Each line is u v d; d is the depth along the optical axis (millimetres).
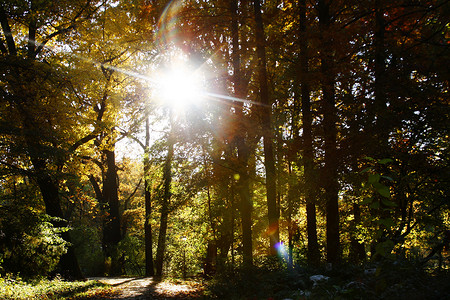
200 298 9422
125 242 28859
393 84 9547
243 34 15023
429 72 9453
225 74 15258
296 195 12641
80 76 14844
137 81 21281
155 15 14766
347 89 11367
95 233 32000
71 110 14125
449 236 5961
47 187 16781
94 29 17531
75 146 18406
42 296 11000
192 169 15742
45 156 12172
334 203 12398
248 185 14734
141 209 31312
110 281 18922
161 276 22312
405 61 9594
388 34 10398
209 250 21203
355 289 5215
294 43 13070
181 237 23250
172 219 21438
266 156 13352
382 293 4691
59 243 15281
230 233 17828
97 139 25672
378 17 10836
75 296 11602
